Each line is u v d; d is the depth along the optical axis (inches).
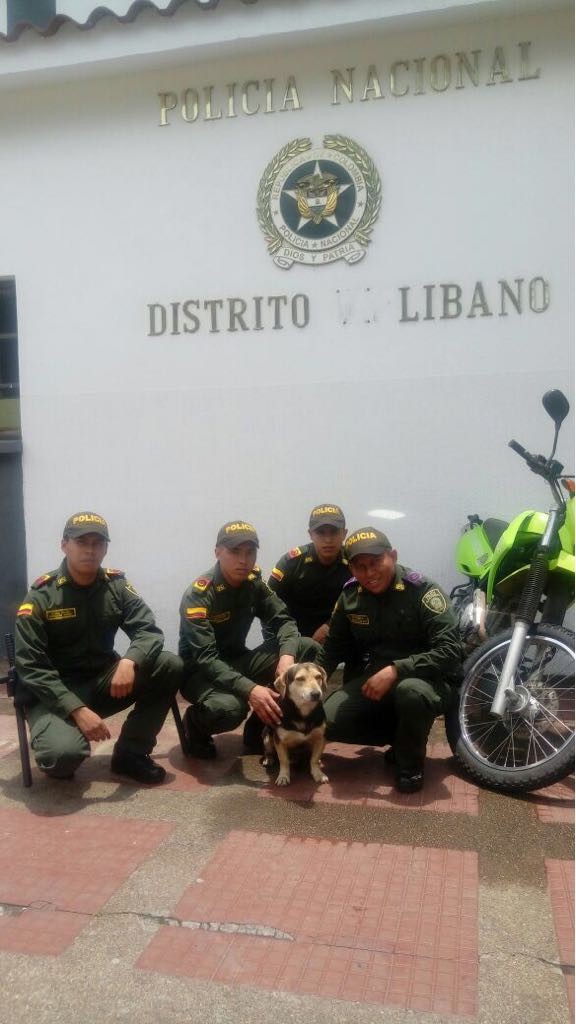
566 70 191.2
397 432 203.3
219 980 99.0
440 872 121.9
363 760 166.7
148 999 96.2
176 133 212.2
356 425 205.3
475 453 199.6
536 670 153.3
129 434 218.5
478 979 98.6
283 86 205.2
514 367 196.9
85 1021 93.3
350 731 158.9
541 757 154.4
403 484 203.6
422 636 155.3
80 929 109.4
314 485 208.4
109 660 164.9
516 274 195.9
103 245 218.1
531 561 152.3
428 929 108.2
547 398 153.3
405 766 148.7
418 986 97.5
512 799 145.6
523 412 196.9
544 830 134.0
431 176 198.7
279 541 211.0
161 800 147.9
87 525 151.7
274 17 194.5
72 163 218.7
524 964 101.1
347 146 202.1
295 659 162.9
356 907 113.4
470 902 114.1
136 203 215.5
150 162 214.2
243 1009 94.3
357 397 205.0
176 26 199.9
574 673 149.0
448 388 200.2
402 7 188.4
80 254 219.5
